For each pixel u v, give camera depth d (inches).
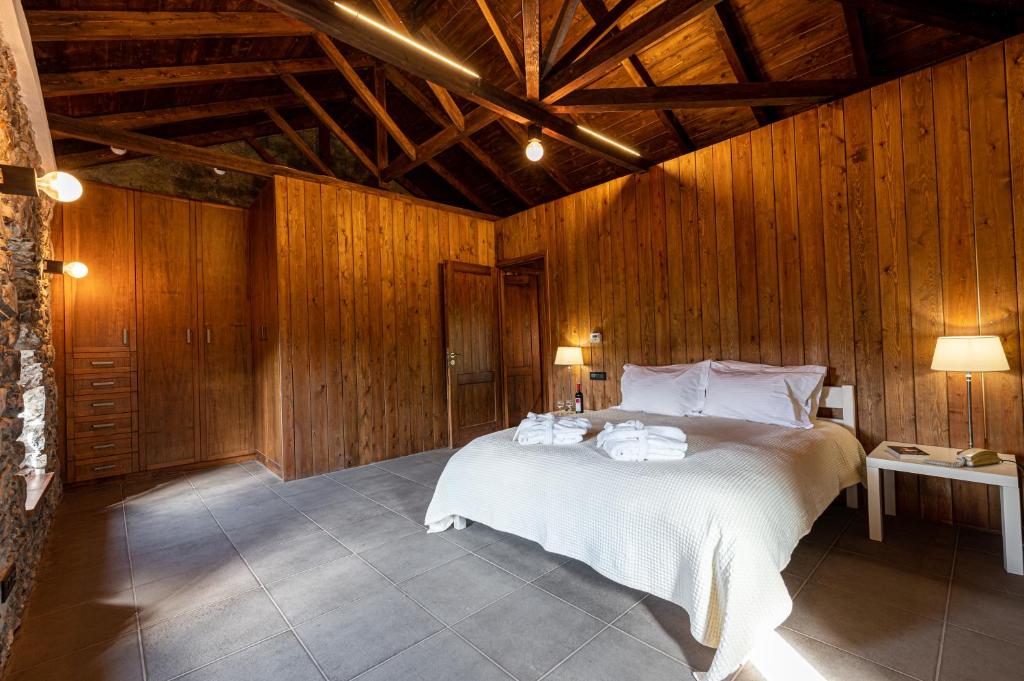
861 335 123.0
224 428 187.2
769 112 147.2
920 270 113.9
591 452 93.7
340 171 228.1
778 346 137.8
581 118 172.7
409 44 99.4
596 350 183.6
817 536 103.7
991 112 104.5
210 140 188.5
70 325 157.0
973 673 60.2
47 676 64.1
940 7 101.9
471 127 151.1
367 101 169.0
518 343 260.1
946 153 110.1
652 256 166.7
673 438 92.2
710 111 156.3
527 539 99.9
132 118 151.6
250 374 194.7
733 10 126.7
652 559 72.1
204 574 92.7
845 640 67.6
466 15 154.8
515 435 109.4
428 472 166.6
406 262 196.5
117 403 164.7
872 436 120.8
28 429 117.7
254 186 199.6
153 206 174.6
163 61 135.3
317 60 165.5
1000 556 93.0
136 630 74.3
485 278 220.2
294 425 162.1
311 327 167.8
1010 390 102.5
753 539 65.1
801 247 133.3
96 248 162.4
